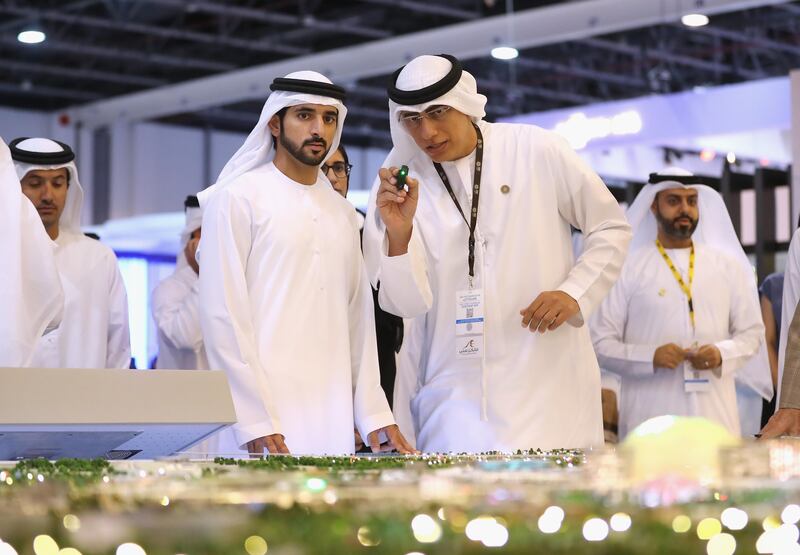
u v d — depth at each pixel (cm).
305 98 388
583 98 1791
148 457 272
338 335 391
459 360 388
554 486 157
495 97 1822
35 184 517
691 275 591
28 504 146
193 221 606
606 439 593
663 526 153
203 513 144
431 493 151
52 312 353
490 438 381
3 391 234
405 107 375
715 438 168
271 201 387
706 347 571
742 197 1045
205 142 1988
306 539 139
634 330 594
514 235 384
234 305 374
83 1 1422
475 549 143
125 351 540
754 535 158
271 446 362
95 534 141
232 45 1588
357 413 389
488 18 1270
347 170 494
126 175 1880
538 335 382
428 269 391
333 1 1454
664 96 1270
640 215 599
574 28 1215
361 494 150
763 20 1486
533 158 386
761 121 1220
